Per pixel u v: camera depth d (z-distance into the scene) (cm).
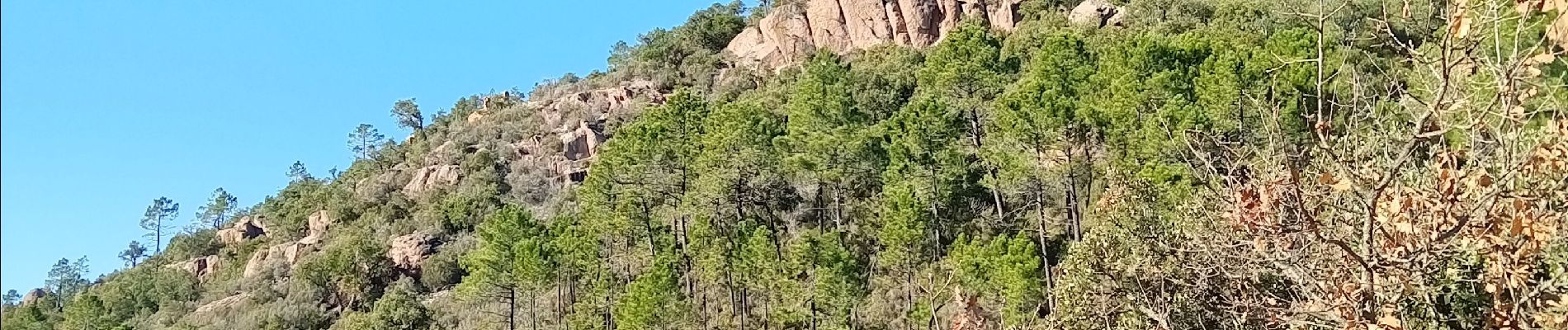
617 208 3781
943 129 3188
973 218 3291
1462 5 531
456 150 8675
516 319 4559
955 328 959
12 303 10500
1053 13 6694
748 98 6319
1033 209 3297
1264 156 683
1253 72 2328
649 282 3081
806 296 2880
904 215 2858
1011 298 2200
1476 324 635
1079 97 3034
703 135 3775
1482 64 615
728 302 3634
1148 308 1050
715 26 9994
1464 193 558
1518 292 592
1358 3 2564
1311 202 666
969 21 6988
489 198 7056
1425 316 651
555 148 7862
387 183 8519
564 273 3909
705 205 3584
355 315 5288
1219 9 4934
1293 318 723
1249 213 652
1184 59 2994
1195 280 1048
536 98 10381
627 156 3766
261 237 9156
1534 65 582
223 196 11744
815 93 3869
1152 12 5684
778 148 3603
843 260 2805
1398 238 565
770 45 8488
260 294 6494
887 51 7156
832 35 8031
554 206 6512
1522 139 613
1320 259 630
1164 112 2306
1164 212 1523
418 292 6003
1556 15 568
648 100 8406
